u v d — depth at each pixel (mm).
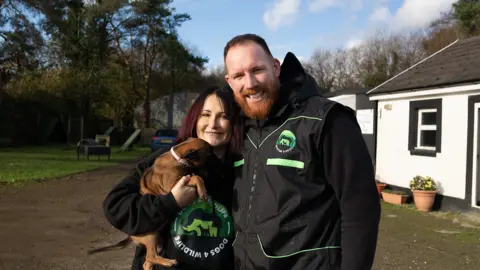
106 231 7160
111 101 35875
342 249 1965
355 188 1956
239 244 2215
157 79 40906
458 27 30766
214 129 2488
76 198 10242
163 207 2264
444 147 9930
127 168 16984
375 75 39344
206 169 2465
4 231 6961
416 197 9914
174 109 43406
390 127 11914
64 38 30312
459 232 7672
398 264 5801
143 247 2539
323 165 2018
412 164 11008
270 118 2154
